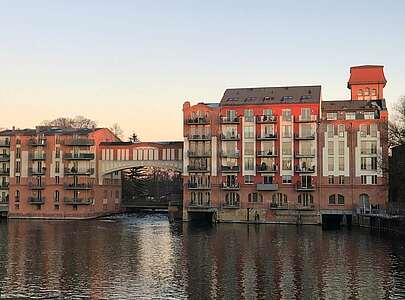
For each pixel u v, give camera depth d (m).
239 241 77.88
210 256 63.62
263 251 67.38
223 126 113.50
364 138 106.50
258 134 111.25
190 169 114.69
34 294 44.56
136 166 125.62
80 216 123.75
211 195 113.38
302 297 43.91
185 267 56.38
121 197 142.50
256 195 111.12
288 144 109.81
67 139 125.06
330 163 107.81
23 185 125.81
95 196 126.81
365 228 98.12
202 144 114.81
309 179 108.62
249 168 111.62
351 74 128.88
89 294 44.72
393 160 104.31
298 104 109.44
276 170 109.94
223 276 51.78
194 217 118.56
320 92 113.00
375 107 110.62
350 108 112.12
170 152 123.62
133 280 49.97
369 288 46.66
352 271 53.88
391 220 90.06
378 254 64.12
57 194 124.81
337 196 107.19
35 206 125.44
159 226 103.88
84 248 70.31
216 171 113.31
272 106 110.75
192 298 43.59
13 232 90.94
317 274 52.50
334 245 72.62
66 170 124.62
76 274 52.56
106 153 127.56
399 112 97.81
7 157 128.00
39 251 67.25
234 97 115.94
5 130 139.50
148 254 65.19
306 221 107.06
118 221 117.06
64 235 86.25
